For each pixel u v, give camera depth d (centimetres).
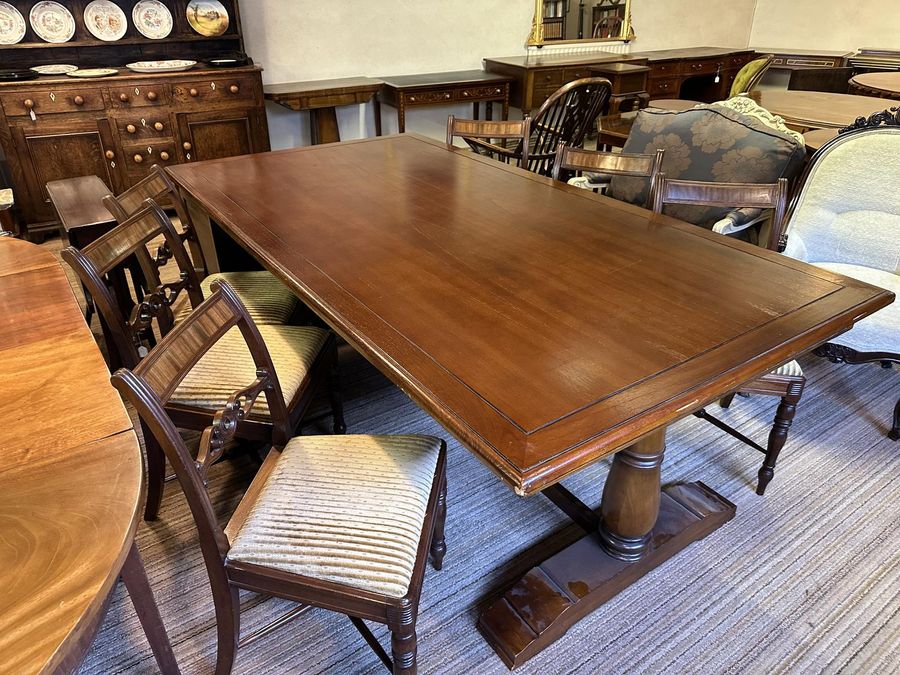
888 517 171
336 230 173
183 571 154
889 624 142
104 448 91
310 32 429
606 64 496
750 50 578
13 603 68
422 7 460
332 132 432
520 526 170
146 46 380
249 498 123
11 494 82
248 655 135
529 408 98
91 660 133
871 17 558
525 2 500
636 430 94
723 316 125
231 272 223
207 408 144
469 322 123
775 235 179
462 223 177
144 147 363
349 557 105
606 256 154
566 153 228
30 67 355
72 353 117
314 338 169
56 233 362
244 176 226
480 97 454
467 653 136
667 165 253
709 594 149
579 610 140
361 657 135
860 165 211
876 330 187
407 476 120
